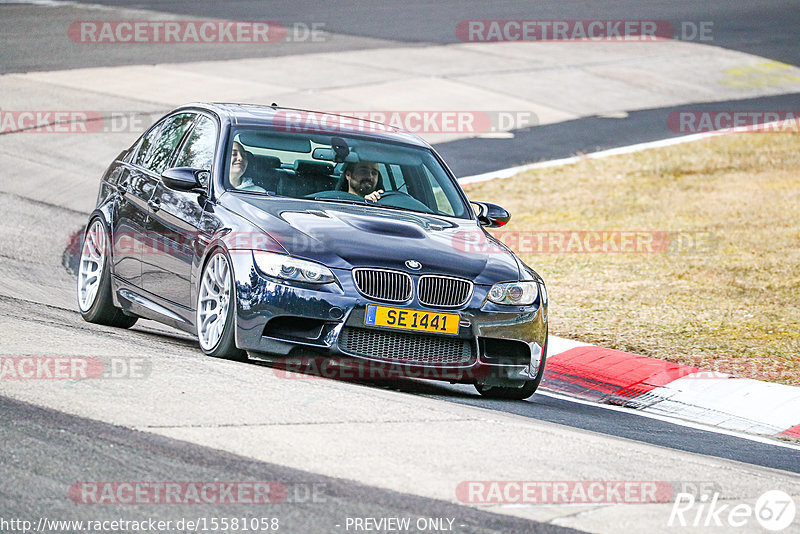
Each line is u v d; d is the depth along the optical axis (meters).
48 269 36.56
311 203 25.16
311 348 22.48
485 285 23.69
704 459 20.45
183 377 20.66
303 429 18.09
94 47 82.81
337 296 22.47
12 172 51.53
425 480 16.25
